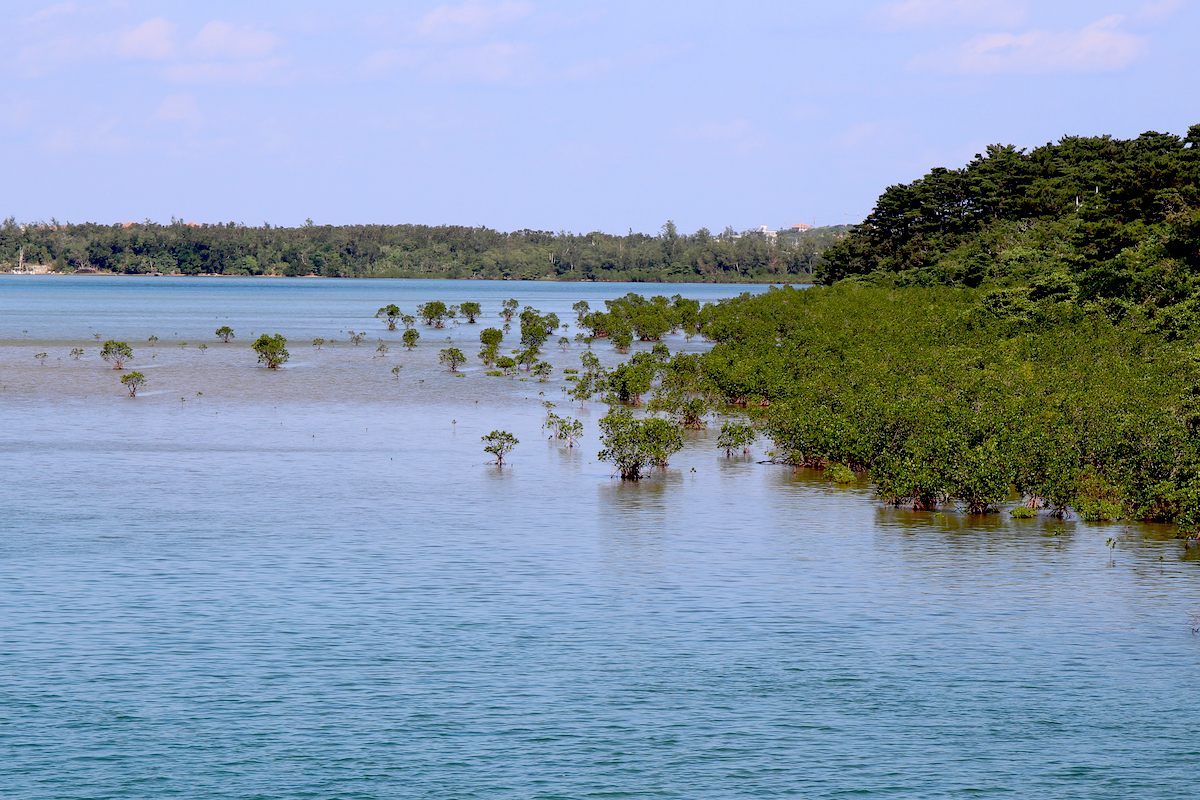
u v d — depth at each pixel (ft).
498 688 136.87
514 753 119.75
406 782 112.78
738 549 203.51
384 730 124.88
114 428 336.29
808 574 187.11
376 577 182.91
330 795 110.01
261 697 133.28
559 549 202.49
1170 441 228.63
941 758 119.24
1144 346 357.20
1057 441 241.76
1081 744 122.62
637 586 179.32
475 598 172.35
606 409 394.32
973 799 110.32
